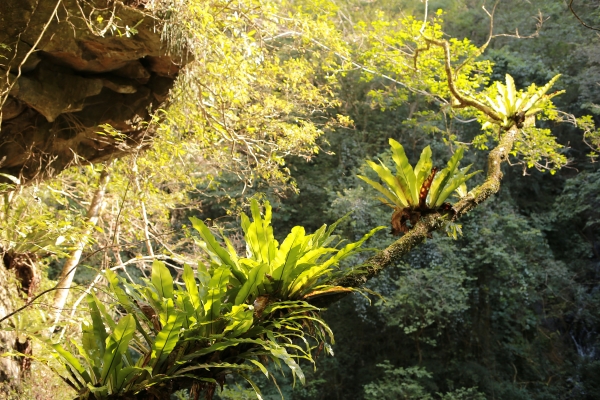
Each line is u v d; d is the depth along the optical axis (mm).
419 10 13930
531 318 13312
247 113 5922
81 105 4051
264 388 11055
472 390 11758
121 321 1171
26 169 4426
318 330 1390
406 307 11430
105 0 3588
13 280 4734
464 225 12305
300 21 5977
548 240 14773
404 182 1659
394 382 11234
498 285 12500
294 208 12969
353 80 12680
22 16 3434
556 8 14391
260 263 1355
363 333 12320
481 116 6645
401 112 13258
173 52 4102
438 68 6906
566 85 14133
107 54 3908
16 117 4020
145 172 5840
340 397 11922
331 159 13258
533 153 6289
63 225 3756
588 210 14320
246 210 6699
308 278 1435
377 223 11492
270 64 6141
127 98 4488
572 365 13266
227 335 1300
